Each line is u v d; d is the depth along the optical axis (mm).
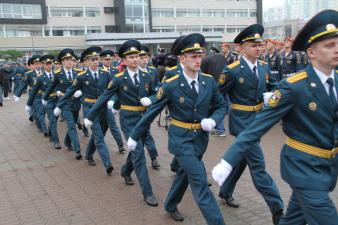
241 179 5871
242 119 4766
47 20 54812
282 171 3020
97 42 53938
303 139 2867
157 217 4746
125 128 5688
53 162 7535
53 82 8586
